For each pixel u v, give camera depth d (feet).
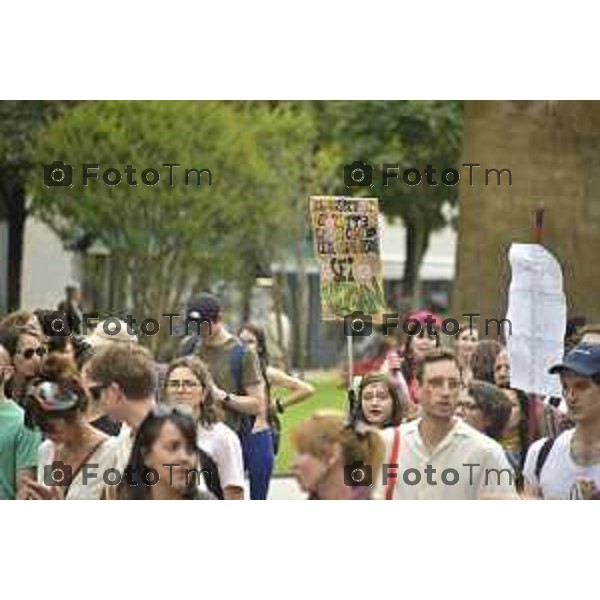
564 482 43.55
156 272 152.46
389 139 198.39
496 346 58.90
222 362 56.29
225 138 157.17
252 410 56.18
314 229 59.21
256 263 166.09
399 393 49.85
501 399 48.91
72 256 169.07
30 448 46.34
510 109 89.30
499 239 89.40
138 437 42.04
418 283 215.10
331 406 99.04
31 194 167.22
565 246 89.20
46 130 156.46
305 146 177.27
